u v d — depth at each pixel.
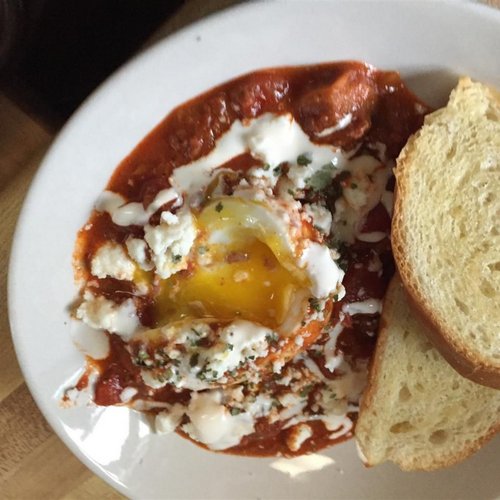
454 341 0.28
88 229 0.27
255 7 0.23
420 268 0.28
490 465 0.32
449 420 0.32
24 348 0.27
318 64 0.25
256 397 0.31
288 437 0.32
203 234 0.27
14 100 0.29
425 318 0.28
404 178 0.26
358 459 0.33
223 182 0.27
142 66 0.24
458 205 0.28
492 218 0.28
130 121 0.25
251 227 0.27
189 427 0.31
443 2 0.24
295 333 0.28
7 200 0.29
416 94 0.26
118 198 0.27
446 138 0.27
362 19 0.24
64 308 0.28
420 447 0.32
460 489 0.32
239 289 0.28
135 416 0.31
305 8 0.23
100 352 0.29
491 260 0.28
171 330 0.28
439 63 0.25
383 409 0.31
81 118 0.24
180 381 0.29
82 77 0.29
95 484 0.34
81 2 0.27
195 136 0.26
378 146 0.27
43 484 0.33
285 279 0.28
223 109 0.25
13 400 0.32
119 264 0.27
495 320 0.29
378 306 0.30
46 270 0.27
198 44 0.24
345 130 0.26
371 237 0.29
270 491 0.33
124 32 0.28
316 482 0.33
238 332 0.28
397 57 0.25
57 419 0.29
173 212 0.27
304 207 0.28
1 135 0.29
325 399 0.32
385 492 0.33
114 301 0.28
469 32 0.24
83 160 0.25
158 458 0.32
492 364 0.28
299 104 0.26
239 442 0.32
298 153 0.27
